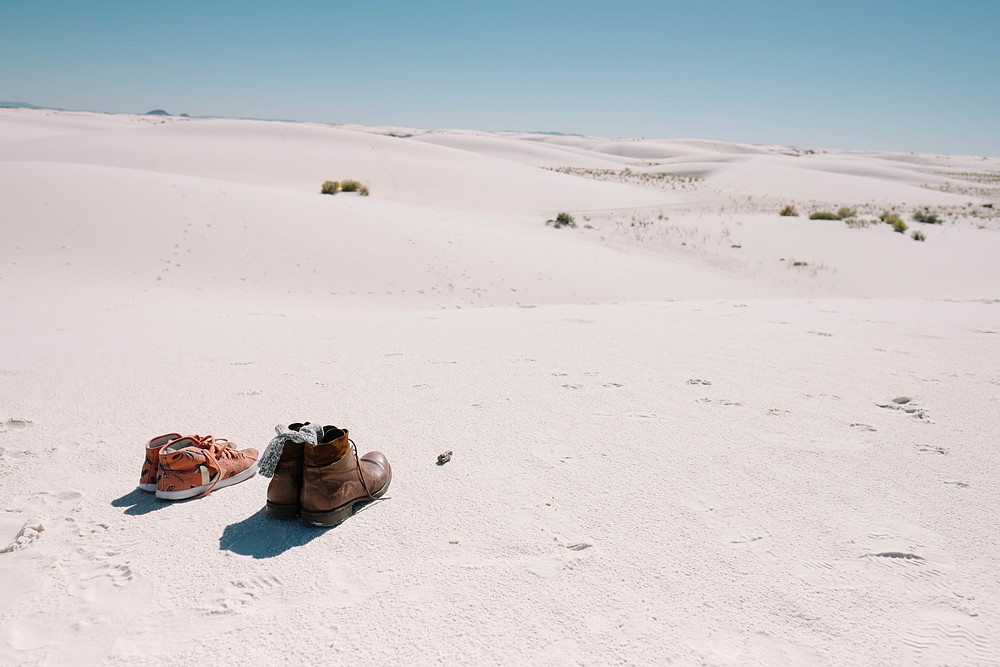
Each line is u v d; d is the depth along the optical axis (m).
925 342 6.80
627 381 5.13
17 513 2.83
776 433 3.88
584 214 35.22
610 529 2.67
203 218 18.73
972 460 3.41
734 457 3.48
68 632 2.03
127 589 2.27
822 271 22.89
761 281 21.83
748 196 53.28
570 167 89.75
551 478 3.21
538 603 2.15
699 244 26.88
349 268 17.19
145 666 1.86
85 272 14.55
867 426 4.00
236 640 1.98
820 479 3.18
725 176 67.81
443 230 22.25
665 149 156.88
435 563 2.42
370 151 49.56
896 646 1.93
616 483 3.15
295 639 1.98
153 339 7.16
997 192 75.38
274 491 2.77
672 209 38.69
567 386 4.97
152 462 3.08
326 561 2.45
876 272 22.66
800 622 2.04
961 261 23.58
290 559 2.47
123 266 15.23
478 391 4.83
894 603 2.15
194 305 13.05
